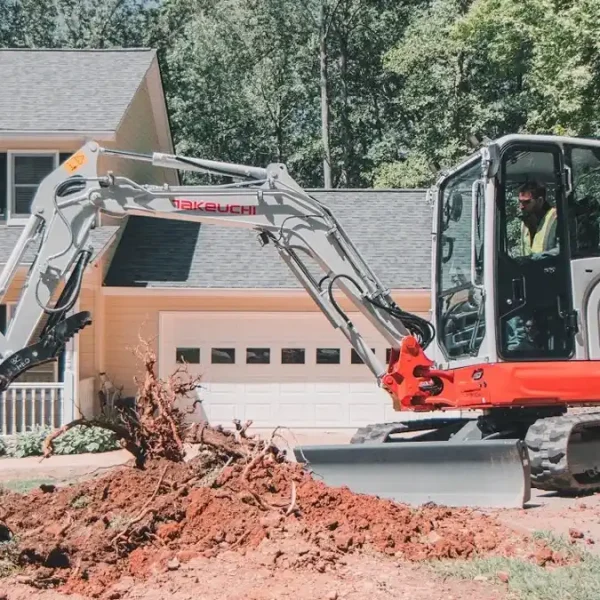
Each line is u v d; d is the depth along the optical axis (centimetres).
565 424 1118
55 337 1011
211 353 2177
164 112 2709
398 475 1092
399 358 1162
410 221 2427
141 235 2334
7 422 1978
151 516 881
